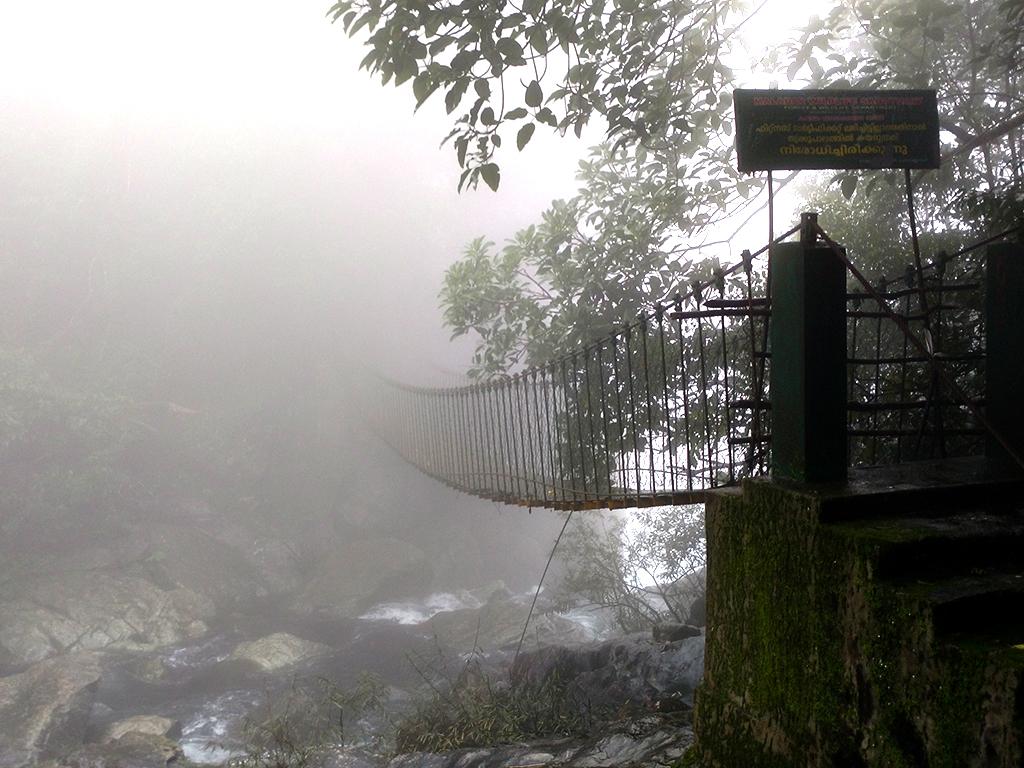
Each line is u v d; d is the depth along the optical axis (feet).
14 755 35.53
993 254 11.12
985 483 9.69
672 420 24.23
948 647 7.12
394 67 16.57
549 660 25.68
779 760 9.34
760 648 9.82
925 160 10.58
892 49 22.17
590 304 29.22
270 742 31.91
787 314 10.01
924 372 16.11
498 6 16.65
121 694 43.80
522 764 17.30
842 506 8.96
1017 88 22.34
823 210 23.58
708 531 11.03
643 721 17.56
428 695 36.29
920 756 7.43
